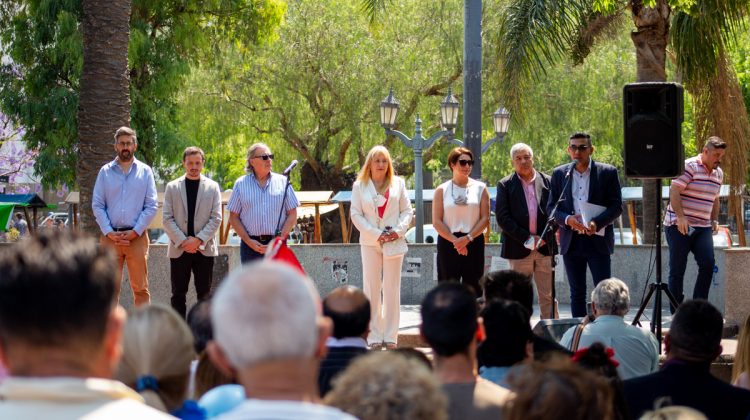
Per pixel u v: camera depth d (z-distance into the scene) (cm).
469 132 1662
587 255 1131
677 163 1013
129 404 230
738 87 1689
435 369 448
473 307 443
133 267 1167
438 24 3422
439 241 1162
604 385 326
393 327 1140
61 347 223
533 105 3266
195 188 1174
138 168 1166
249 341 235
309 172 3697
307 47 3391
